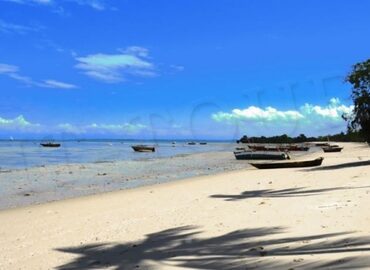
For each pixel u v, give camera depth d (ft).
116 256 29.30
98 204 59.06
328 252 24.61
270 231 32.58
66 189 84.43
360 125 94.48
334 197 47.06
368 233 28.58
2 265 29.53
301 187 62.08
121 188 84.33
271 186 67.77
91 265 27.40
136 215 46.75
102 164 161.99
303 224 33.81
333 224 32.60
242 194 59.41
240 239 30.96
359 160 130.41
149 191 72.54
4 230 43.39
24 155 238.89
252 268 22.98
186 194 64.13
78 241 35.63
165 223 40.42
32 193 78.64
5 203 66.69
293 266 22.40
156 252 29.43
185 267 24.75
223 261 25.22
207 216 42.27
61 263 28.73
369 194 46.60
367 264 21.20
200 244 30.71
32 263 29.50
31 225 45.44
